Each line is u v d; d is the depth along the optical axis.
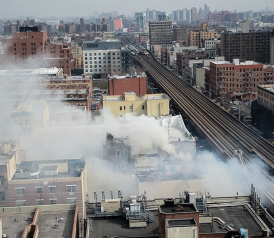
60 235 83.25
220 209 91.75
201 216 83.88
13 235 83.62
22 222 88.81
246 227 83.81
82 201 110.44
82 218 106.00
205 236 76.69
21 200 109.88
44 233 84.12
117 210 94.31
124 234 83.69
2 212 93.25
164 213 71.56
